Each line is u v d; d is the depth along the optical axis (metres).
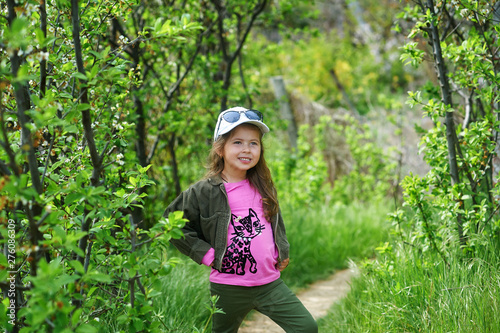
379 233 5.68
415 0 3.12
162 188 5.25
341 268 5.41
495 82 2.92
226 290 2.43
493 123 2.94
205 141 5.68
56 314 1.42
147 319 1.84
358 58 13.48
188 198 2.50
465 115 3.50
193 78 5.27
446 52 3.21
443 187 3.03
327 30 15.17
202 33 4.76
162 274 1.75
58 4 2.10
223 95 5.03
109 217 1.79
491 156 3.03
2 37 1.52
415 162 7.24
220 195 2.49
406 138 8.00
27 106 1.94
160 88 4.87
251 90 5.19
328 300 4.43
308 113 9.44
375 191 7.40
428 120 8.15
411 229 3.53
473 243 2.86
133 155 3.86
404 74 13.09
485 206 2.87
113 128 2.46
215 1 5.10
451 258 2.94
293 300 2.44
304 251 5.34
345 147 8.58
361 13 14.34
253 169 2.63
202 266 4.11
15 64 1.59
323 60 12.55
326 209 6.70
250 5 5.08
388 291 3.01
